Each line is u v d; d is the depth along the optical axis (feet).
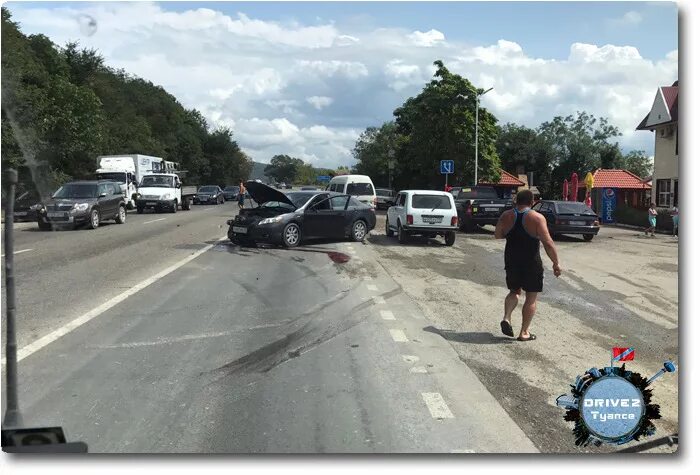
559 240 70.85
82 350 20.24
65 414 14.94
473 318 26.61
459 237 68.49
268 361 19.45
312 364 19.19
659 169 108.47
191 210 121.39
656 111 107.14
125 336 22.07
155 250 48.44
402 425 14.56
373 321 25.29
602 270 43.65
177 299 28.94
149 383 17.20
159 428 14.23
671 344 22.95
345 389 16.93
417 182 152.25
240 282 34.06
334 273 38.40
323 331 23.41
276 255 46.78
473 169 132.46
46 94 85.05
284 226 51.29
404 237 58.95
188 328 23.44
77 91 95.61
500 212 74.28
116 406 15.49
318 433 14.02
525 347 21.91
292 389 16.89
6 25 84.53
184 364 18.97
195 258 43.88
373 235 68.03
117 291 30.60
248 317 25.49
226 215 99.40
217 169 326.65
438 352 20.83
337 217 55.62
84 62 184.85
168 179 110.93
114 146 159.12
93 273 36.19
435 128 133.69
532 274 22.41
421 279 37.55
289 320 25.12
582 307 29.99
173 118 301.63
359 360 19.69
